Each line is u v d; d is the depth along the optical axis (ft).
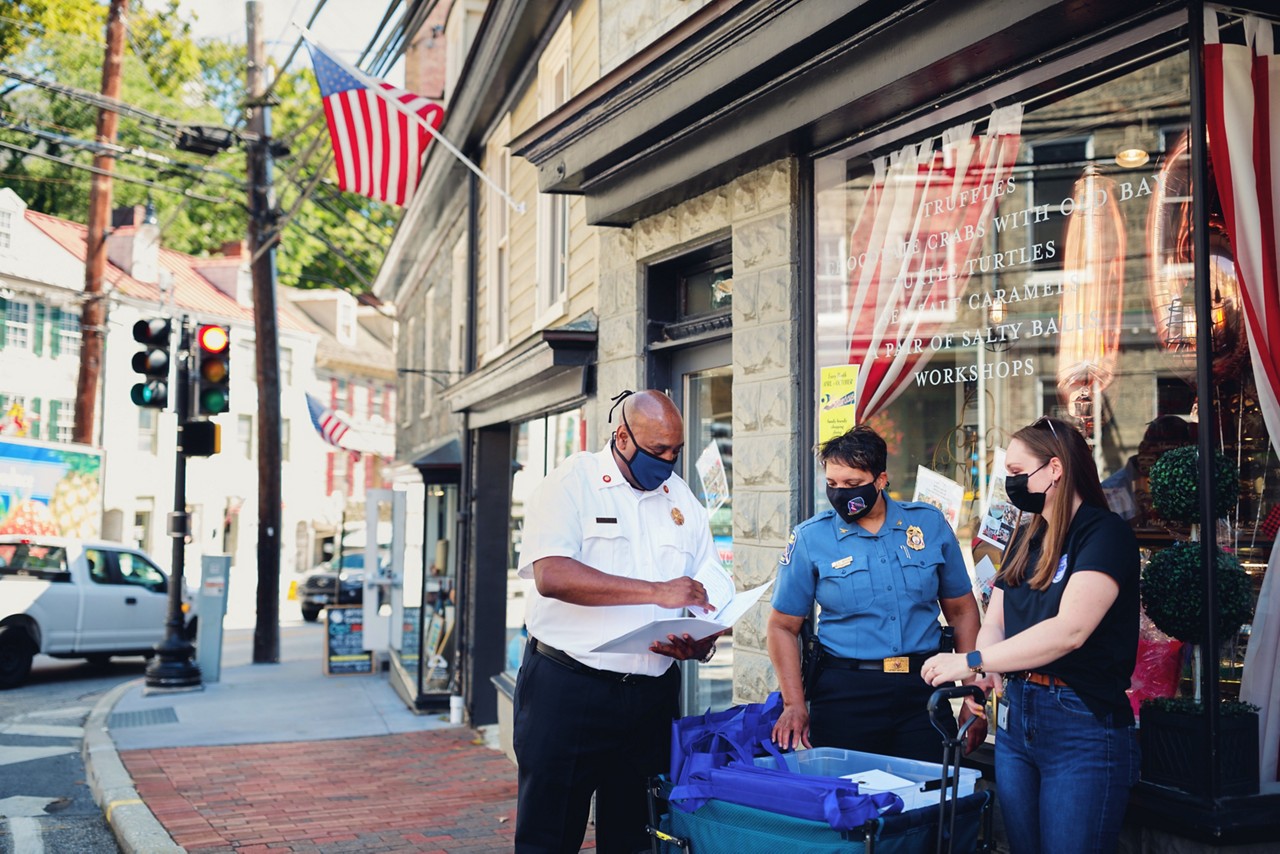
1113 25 11.68
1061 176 13.47
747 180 17.26
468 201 41.98
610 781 12.27
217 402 41.86
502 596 32.81
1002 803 10.36
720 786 9.52
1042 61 12.48
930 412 15.21
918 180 14.97
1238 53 11.38
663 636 10.94
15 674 45.65
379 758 27.09
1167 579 10.89
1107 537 9.66
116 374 94.84
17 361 86.84
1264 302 11.45
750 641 16.80
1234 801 10.25
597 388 22.40
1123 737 9.68
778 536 16.28
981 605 14.49
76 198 112.88
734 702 17.28
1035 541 10.40
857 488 12.07
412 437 69.41
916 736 12.01
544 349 22.93
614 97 18.11
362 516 126.41
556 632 11.95
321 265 125.18
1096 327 13.48
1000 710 10.41
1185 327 12.18
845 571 12.28
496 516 33.24
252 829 19.81
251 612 99.96
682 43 16.11
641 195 19.02
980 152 13.99
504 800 22.24
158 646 41.55
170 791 23.15
